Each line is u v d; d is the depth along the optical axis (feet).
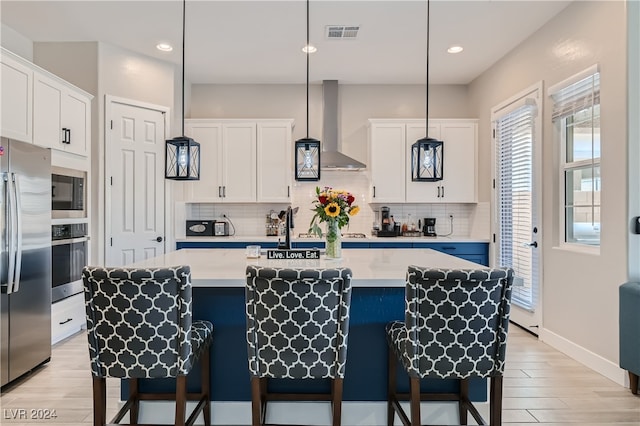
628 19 8.67
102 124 13.20
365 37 12.76
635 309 8.23
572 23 10.53
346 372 7.34
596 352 9.73
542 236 11.99
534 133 12.49
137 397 7.04
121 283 5.60
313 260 8.54
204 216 17.24
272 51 13.87
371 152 16.55
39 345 9.58
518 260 13.58
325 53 14.05
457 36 12.67
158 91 14.60
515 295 13.62
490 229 15.53
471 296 5.63
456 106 17.57
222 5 10.78
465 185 16.56
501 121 14.70
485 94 15.81
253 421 5.86
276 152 16.30
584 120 10.52
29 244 9.16
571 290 10.65
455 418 7.39
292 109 17.35
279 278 5.53
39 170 9.46
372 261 8.43
